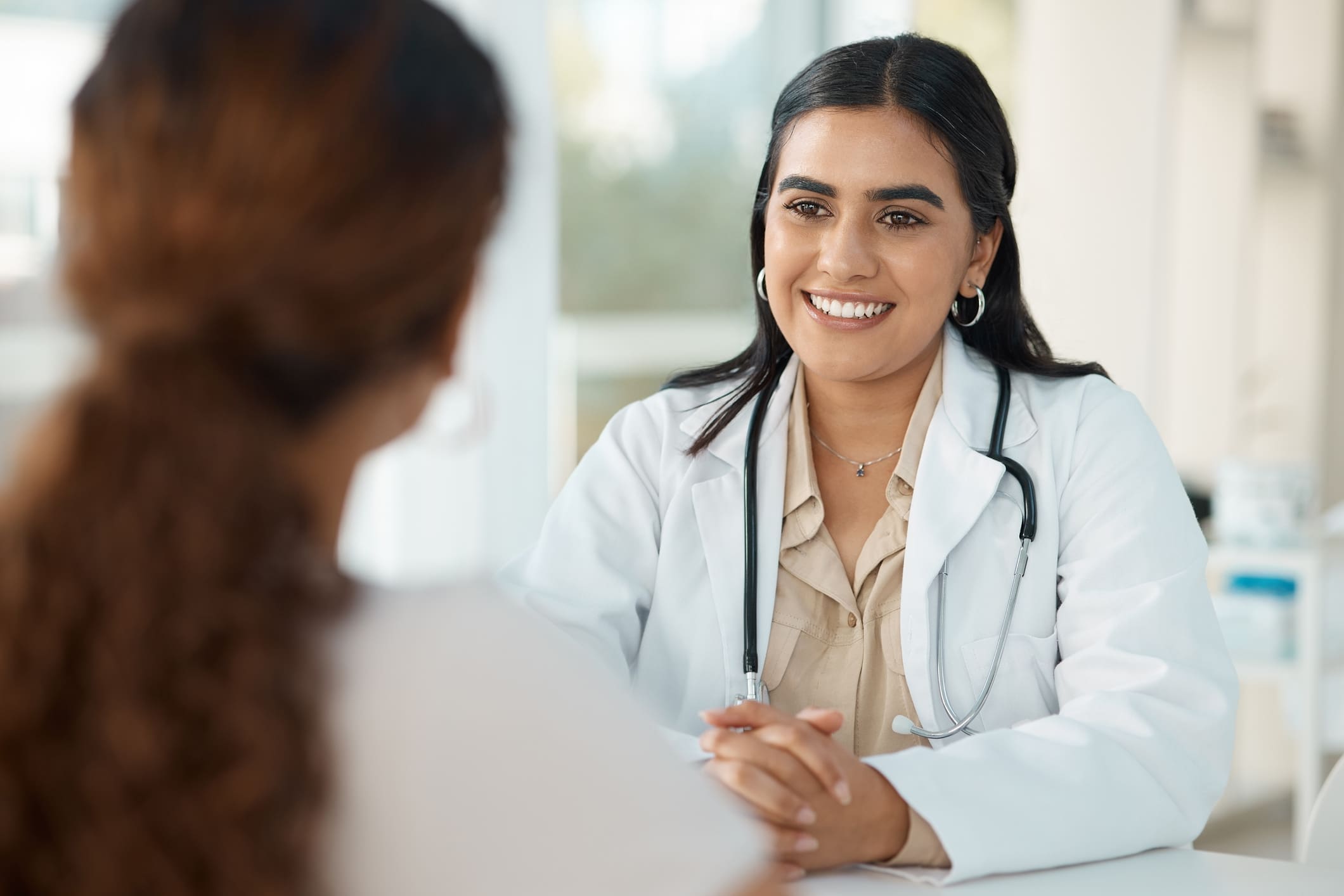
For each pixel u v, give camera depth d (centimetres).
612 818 47
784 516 126
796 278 121
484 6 215
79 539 43
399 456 218
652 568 132
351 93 46
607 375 279
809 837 90
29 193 170
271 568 46
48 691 44
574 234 270
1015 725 118
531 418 229
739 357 139
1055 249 341
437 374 53
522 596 127
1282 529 215
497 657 48
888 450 127
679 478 132
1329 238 406
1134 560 116
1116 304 336
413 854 46
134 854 43
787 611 124
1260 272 408
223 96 45
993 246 128
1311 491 219
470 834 46
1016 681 118
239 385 46
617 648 127
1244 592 227
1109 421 124
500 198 52
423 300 49
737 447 130
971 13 332
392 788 46
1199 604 115
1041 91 340
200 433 44
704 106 292
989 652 119
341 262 46
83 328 47
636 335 284
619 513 133
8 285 164
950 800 92
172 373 45
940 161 118
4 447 49
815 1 314
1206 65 371
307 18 47
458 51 50
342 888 46
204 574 43
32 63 171
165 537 43
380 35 47
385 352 49
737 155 300
